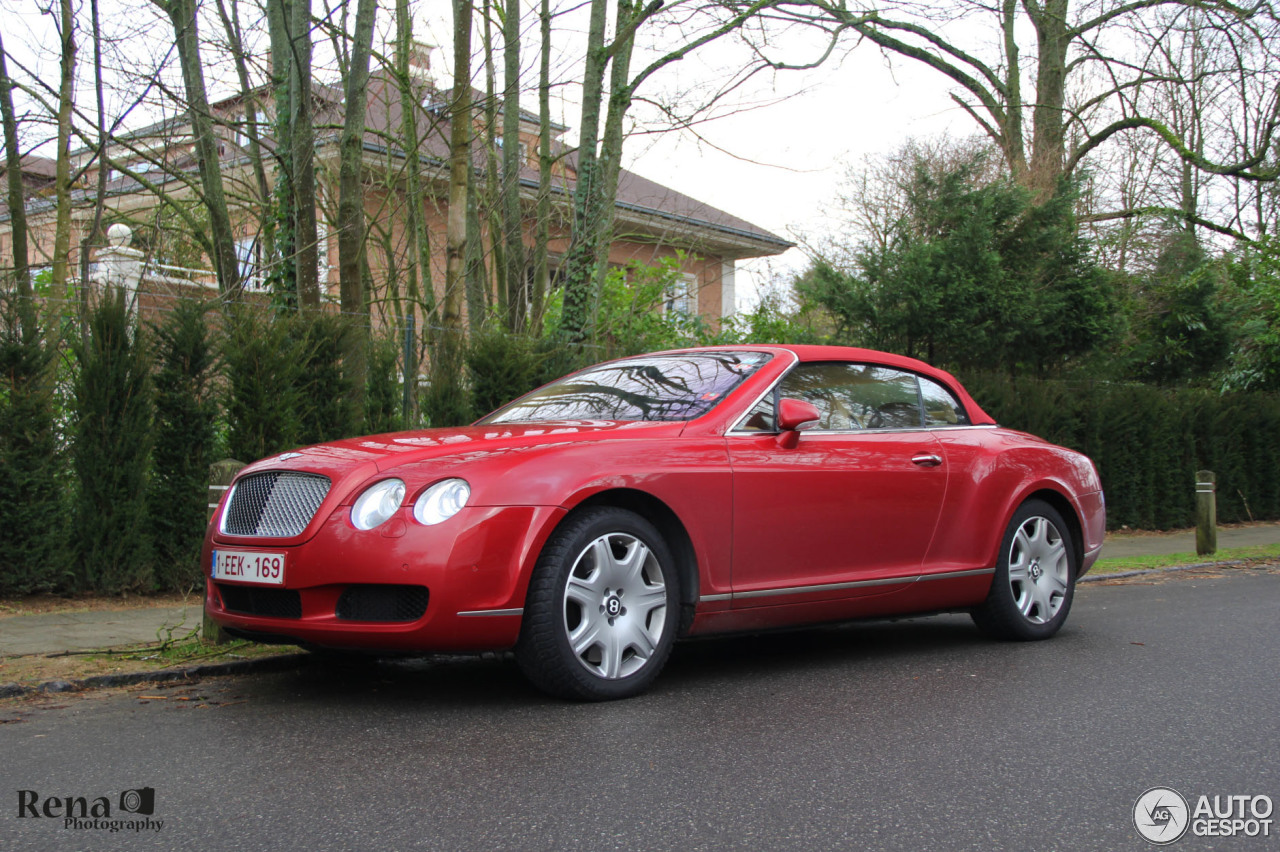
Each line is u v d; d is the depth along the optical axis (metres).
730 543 4.59
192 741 3.63
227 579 4.20
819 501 4.90
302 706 4.15
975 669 5.06
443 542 3.88
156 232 11.97
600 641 4.20
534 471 4.07
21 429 6.39
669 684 4.66
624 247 19.12
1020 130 18.38
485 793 3.09
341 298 8.85
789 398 4.93
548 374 9.07
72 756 3.44
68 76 9.23
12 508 6.32
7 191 9.87
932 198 13.49
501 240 12.47
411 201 11.47
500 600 3.93
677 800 3.05
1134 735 3.84
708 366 5.23
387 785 3.15
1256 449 15.45
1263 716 4.14
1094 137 19.36
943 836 2.81
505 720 3.94
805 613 4.93
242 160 12.31
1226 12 16.84
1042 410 12.64
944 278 12.76
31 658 4.79
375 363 8.09
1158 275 17.73
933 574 5.38
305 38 8.55
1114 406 13.48
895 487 5.22
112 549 6.68
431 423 8.45
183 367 7.05
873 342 13.31
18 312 6.42
